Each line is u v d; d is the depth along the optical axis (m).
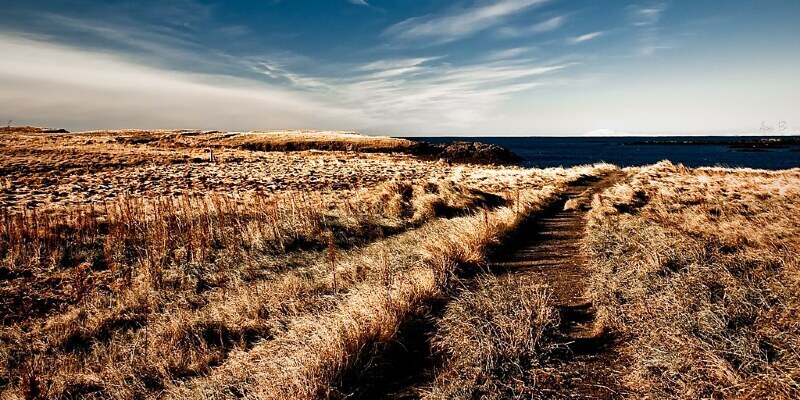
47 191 21.81
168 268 9.41
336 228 11.91
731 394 3.43
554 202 16.80
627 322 5.07
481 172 35.22
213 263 9.69
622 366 4.25
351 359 4.43
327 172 34.78
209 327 6.43
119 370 5.32
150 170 33.53
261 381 4.33
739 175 24.34
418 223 12.97
